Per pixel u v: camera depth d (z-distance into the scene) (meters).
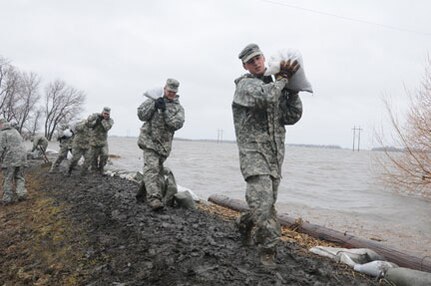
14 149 10.11
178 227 5.64
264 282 3.73
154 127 6.88
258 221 3.93
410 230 11.15
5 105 61.31
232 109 4.18
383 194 18.81
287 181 24.97
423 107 14.82
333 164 53.94
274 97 3.72
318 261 5.04
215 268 4.00
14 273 5.27
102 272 4.47
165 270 4.05
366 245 6.95
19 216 8.52
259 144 3.98
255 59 4.03
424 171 14.75
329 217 12.73
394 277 4.68
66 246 5.70
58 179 13.06
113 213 6.65
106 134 13.41
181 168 31.67
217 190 18.20
